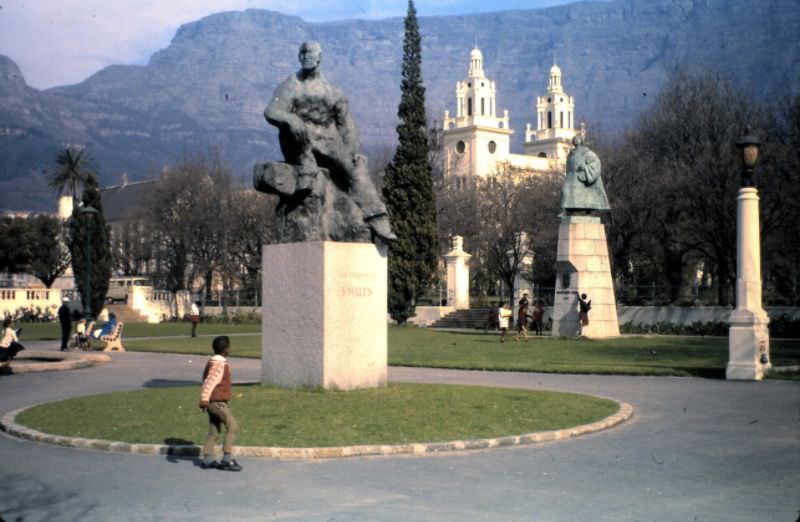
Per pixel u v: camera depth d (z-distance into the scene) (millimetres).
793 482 9984
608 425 13703
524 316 39031
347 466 10844
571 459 11250
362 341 15750
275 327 16094
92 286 58000
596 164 39594
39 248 88688
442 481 10023
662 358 28016
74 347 37344
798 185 43156
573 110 143375
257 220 74375
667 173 49688
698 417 14852
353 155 16156
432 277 59281
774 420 14523
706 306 46281
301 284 15648
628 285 53406
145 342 40781
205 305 75312
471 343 36969
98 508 9031
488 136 123062
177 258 77625
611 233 52312
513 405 14750
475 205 73688
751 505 8938
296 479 10172
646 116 58969
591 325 39125
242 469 10719
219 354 10930
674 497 9266
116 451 11984
